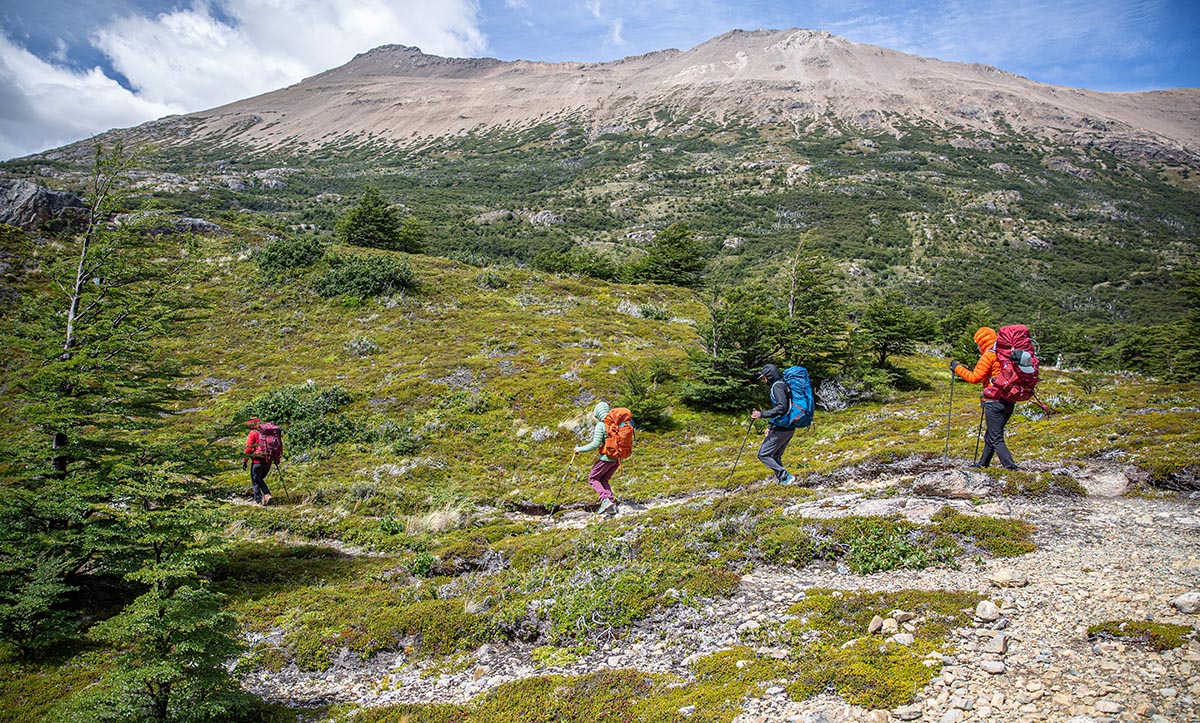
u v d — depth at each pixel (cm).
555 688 632
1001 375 988
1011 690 476
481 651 755
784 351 2819
